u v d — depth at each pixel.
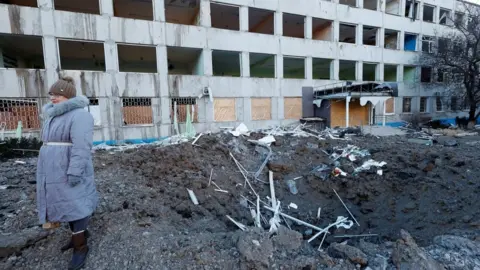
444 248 2.71
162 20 13.64
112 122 12.90
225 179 6.07
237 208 5.22
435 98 23.19
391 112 20.94
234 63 19.69
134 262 2.28
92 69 17.17
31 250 2.42
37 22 11.43
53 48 11.75
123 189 4.12
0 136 10.39
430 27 22.06
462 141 10.87
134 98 13.45
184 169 5.81
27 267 2.23
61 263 2.28
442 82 22.67
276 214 5.36
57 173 2.03
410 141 10.60
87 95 12.41
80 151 2.02
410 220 5.19
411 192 5.93
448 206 5.01
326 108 17.64
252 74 21.98
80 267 2.20
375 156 7.80
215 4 15.05
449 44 19.31
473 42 18.14
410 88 21.75
